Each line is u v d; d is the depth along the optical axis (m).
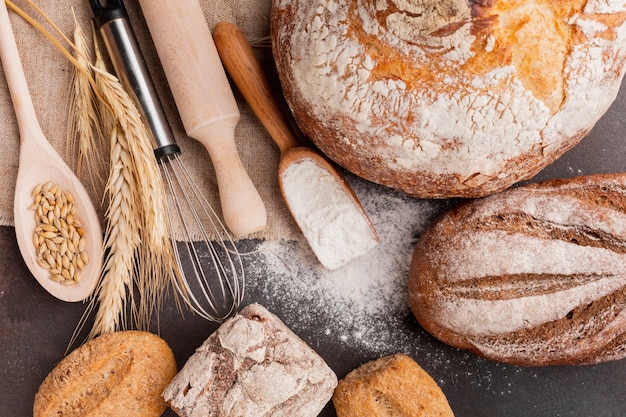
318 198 0.63
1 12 0.60
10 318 0.64
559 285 0.59
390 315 0.65
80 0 0.63
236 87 0.65
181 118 0.62
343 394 0.62
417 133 0.55
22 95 0.61
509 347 0.61
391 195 0.65
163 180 0.65
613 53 0.55
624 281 0.58
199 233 0.65
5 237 0.64
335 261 0.63
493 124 0.54
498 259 0.59
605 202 0.60
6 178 0.63
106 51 0.64
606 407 0.65
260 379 0.59
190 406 0.59
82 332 0.64
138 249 0.65
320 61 0.55
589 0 0.53
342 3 0.54
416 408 0.60
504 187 0.60
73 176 0.62
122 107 0.60
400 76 0.54
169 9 0.60
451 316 0.60
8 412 0.64
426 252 0.61
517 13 0.53
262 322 0.60
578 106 0.55
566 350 0.60
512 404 0.65
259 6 0.65
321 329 0.65
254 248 0.65
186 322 0.65
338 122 0.57
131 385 0.60
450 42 0.53
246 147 0.65
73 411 0.61
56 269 0.62
